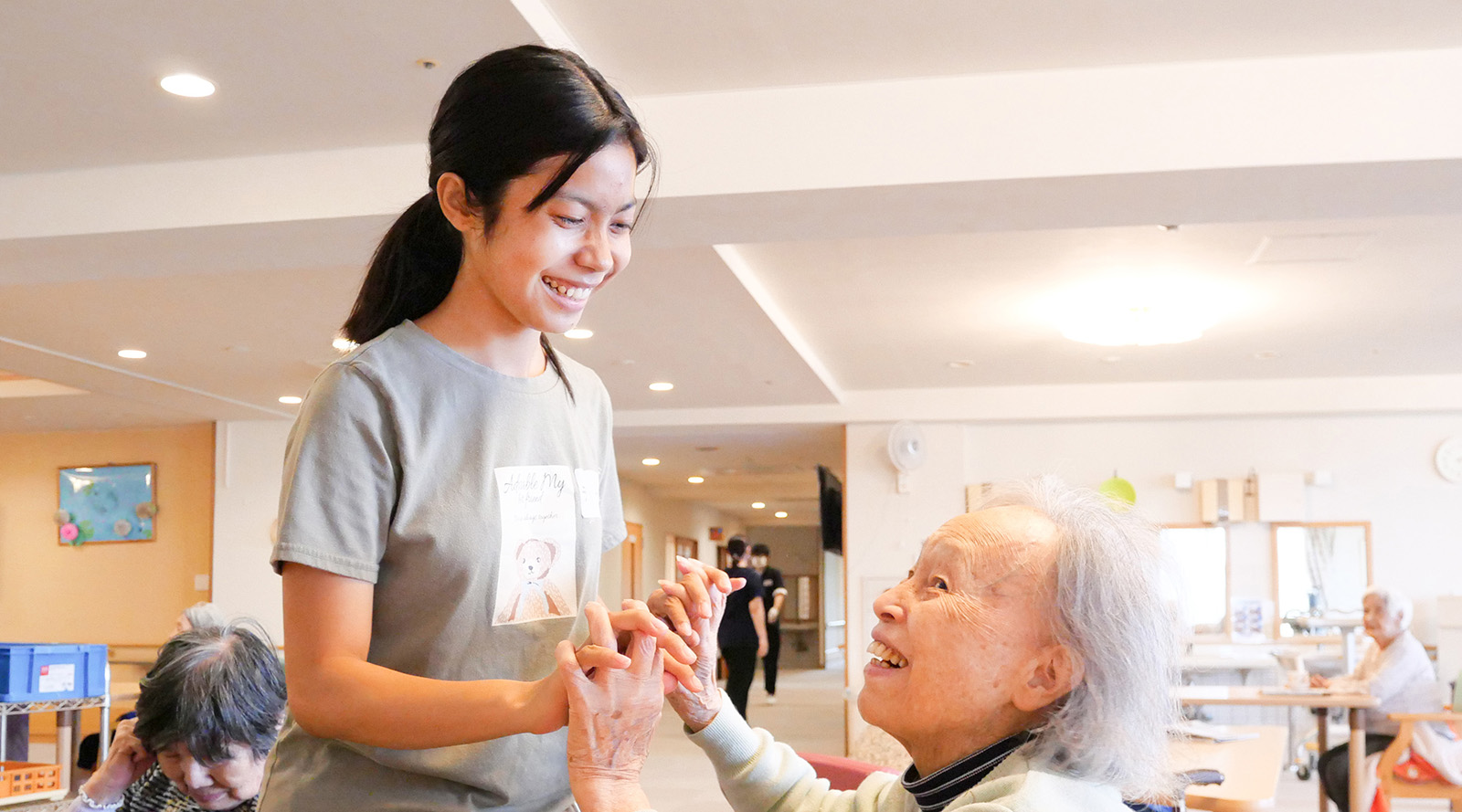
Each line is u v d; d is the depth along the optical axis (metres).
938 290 6.32
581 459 1.46
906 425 9.61
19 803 3.54
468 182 1.22
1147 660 1.26
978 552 1.31
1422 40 3.59
